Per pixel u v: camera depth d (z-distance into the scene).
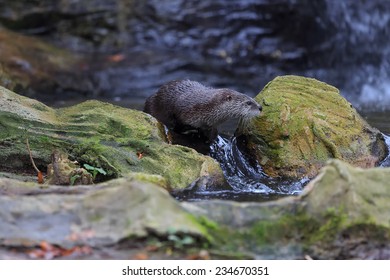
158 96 13.15
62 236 6.91
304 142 11.43
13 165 10.76
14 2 23.77
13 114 11.13
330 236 7.09
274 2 24.30
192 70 22.38
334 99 12.12
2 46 20.53
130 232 6.76
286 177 11.22
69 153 10.83
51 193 7.73
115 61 22.38
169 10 24.72
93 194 7.22
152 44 24.05
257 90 21.75
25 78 19.12
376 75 23.55
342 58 24.12
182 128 12.74
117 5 24.45
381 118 15.52
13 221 7.07
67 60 21.44
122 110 11.83
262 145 11.66
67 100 18.50
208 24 24.48
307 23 24.16
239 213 7.20
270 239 7.12
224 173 11.59
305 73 23.62
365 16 24.22
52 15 23.89
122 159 10.55
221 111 12.07
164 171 10.38
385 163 11.83
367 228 7.03
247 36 24.19
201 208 7.20
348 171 7.27
